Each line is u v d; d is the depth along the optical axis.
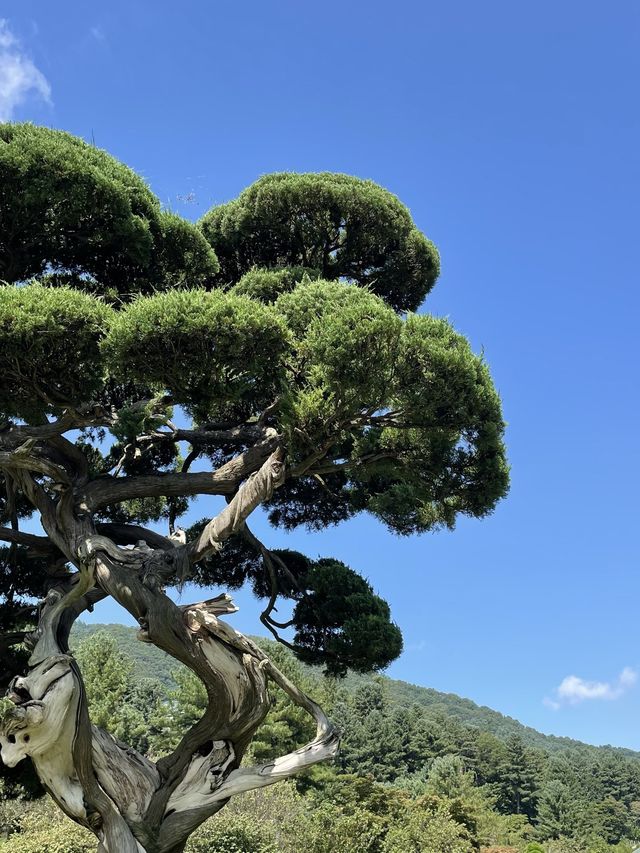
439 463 11.20
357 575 13.24
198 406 9.92
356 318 9.20
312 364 9.84
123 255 12.58
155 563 10.09
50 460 10.93
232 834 18.06
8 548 14.17
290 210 15.34
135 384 11.27
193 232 13.24
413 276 16.34
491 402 10.24
